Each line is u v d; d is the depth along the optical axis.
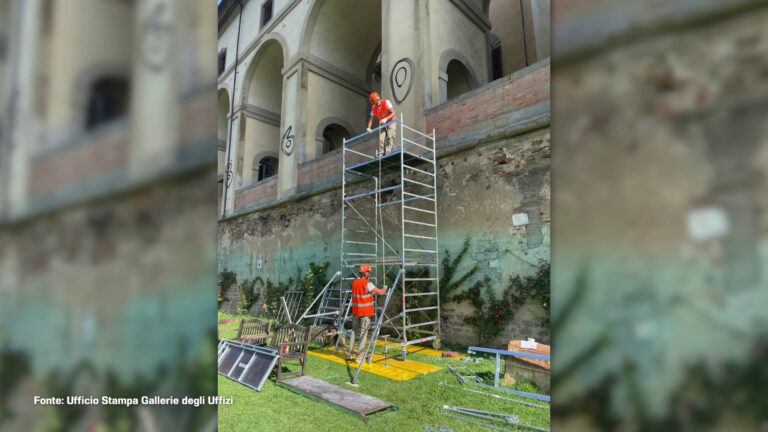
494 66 15.12
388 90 9.73
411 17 9.49
